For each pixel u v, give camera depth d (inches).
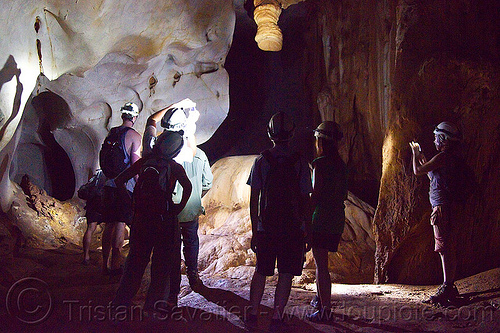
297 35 531.2
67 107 327.0
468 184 182.9
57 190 380.8
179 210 148.6
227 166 346.0
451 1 257.4
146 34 289.7
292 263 139.7
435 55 242.4
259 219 143.6
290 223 139.3
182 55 331.6
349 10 406.3
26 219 295.9
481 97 230.7
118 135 201.0
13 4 210.2
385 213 240.7
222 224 315.9
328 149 159.9
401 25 260.5
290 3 360.2
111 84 317.7
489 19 259.0
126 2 259.9
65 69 264.8
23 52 229.5
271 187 140.6
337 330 139.6
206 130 375.6
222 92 366.3
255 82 568.7
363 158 406.6
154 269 145.3
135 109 209.8
